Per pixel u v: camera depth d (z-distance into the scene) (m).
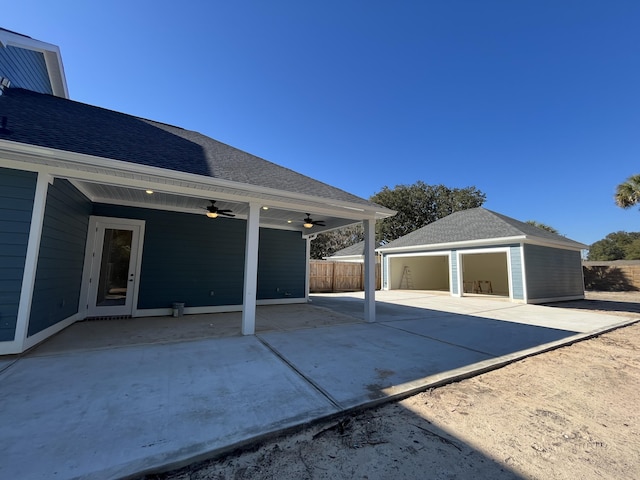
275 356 4.39
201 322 6.91
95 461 1.94
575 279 15.62
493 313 9.34
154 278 7.72
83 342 4.89
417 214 30.81
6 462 1.89
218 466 2.01
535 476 1.97
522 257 12.58
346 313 8.66
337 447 2.27
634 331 7.17
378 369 3.93
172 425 2.42
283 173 7.39
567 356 5.00
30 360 3.95
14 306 4.13
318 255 30.20
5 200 4.12
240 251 9.14
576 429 2.63
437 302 12.15
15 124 4.36
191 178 4.91
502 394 3.39
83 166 4.36
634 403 3.20
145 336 5.42
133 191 6.46
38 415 2.53
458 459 2.14
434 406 3.04
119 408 2.69
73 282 6.14
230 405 2.81
